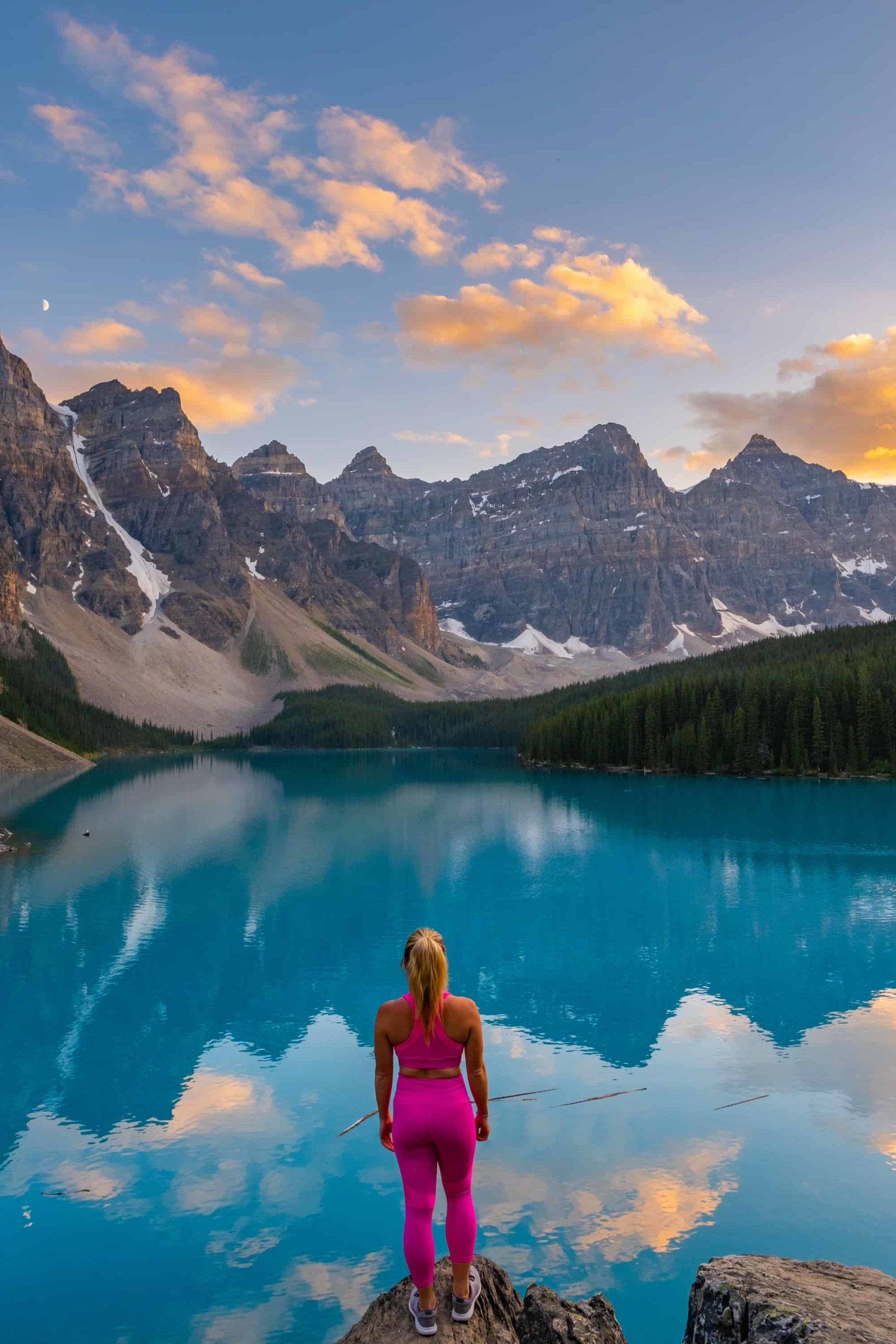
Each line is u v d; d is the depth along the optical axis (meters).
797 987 30.72
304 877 56.28
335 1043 25.06
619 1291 12.68
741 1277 7.24
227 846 70.56
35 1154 18.02
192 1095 21.17
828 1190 15.90
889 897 48.03
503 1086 21.50
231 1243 14.48
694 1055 23.67
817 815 89.25
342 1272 13.61
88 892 50.47
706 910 44.84
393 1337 7.42
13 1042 25.28
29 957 35.66
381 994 30.23
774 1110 19.72
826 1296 6.80
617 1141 18.17
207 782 150.88
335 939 38.84
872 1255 13.66
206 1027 26.59
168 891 51.03
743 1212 15.12
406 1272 13.58
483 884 53.56
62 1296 12.99
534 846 70.31
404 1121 7.57
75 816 92.81
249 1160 17.59
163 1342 11.84
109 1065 23.36
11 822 86.12
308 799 117.38
